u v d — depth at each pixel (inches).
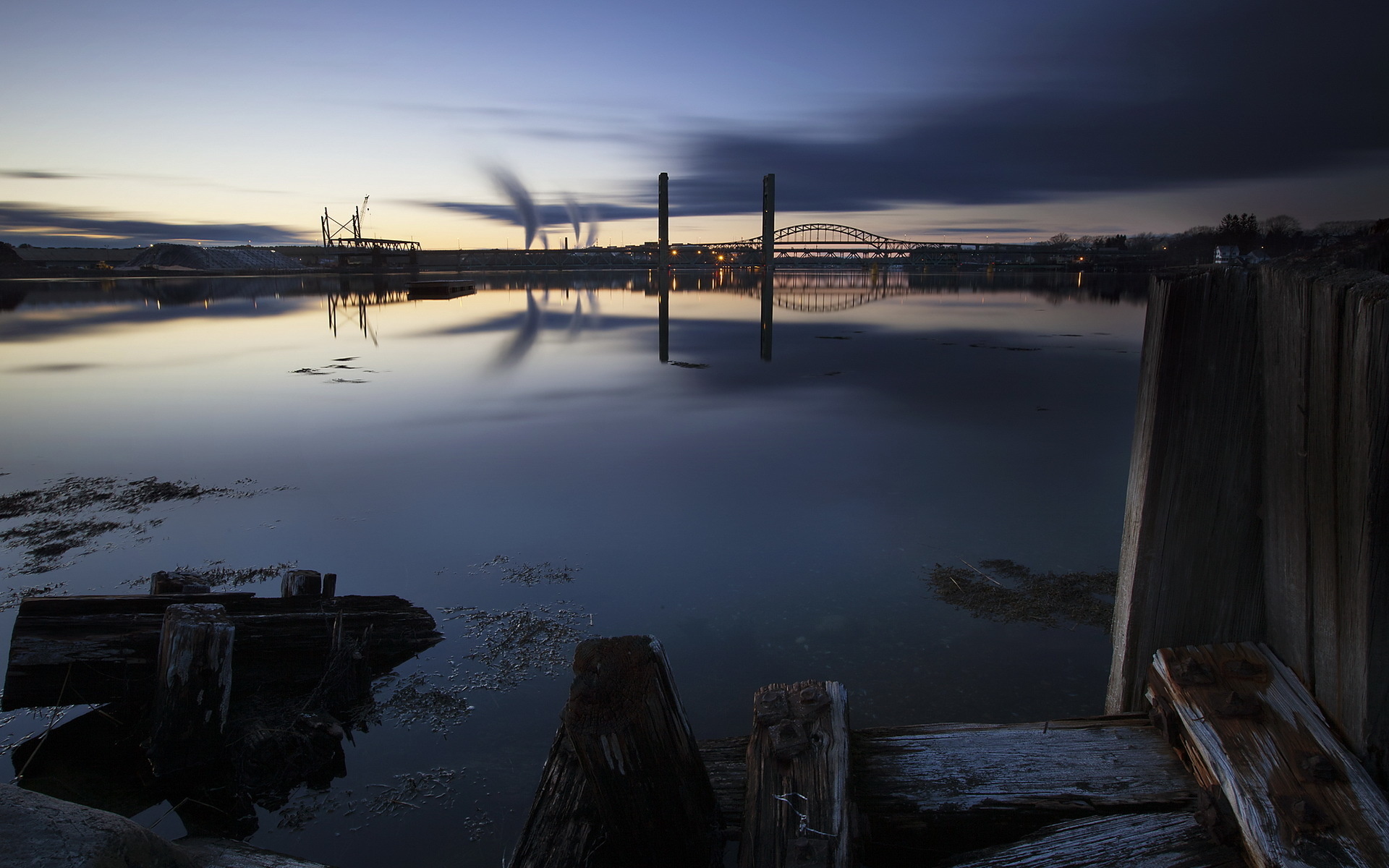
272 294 1905.8
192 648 116.0
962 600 161.5
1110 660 136.6
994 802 82.1
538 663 141.4
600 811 81.7
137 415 376.5
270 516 220.4
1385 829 64.1
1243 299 86.5
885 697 125.4
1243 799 69.1
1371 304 68.6
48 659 126.5
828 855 69.0
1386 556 70.2
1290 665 85.2
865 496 235.6
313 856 99.1
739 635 148.5
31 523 215.2
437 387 470.0
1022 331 845.8
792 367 560.4
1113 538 195.9
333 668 130.6
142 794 112.1
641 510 223.5
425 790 110.4
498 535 203.6
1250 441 88.7
